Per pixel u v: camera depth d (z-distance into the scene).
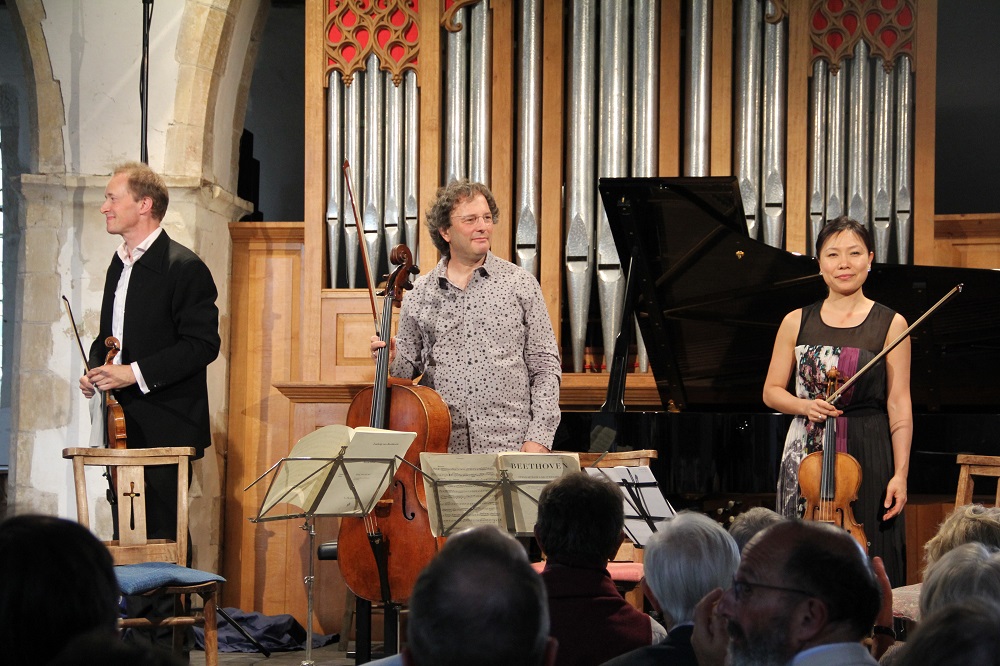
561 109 5.73
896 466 3.98
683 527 2.22
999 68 6.98
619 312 5.61
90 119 5.85
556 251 5.69
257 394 6.06
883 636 2.30
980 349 4.76
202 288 4.73
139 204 4.70
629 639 2.28
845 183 5.59
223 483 5.99
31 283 5.81
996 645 1.34
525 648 1.33
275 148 7.42
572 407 5.67
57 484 5.74
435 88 5.77
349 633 5.41
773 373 4.28
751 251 4.54
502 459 3.38
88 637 1.03
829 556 1.64
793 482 4.07
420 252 5.77
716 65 5.61
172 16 5.88
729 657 1.71
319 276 5.81
